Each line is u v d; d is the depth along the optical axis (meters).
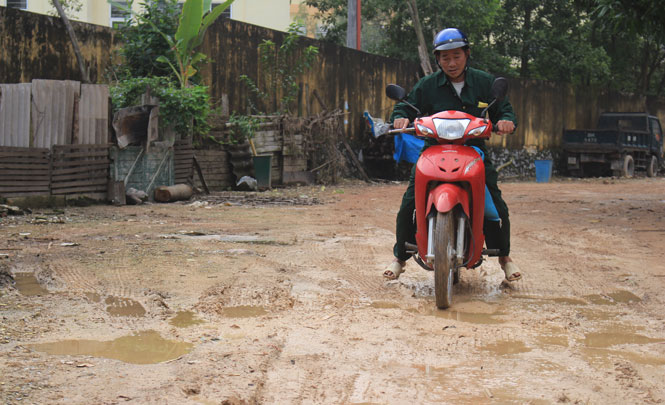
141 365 3.37
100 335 3.89
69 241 7.33
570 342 3.94
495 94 4.71
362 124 21.88
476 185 4.52
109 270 5.74
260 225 9.08
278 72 18.66
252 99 18.25
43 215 9.83
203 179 14.48
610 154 26.03
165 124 12.81
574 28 29.56
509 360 3.58
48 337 3.82
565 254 7.04
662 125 33.66
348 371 3.36
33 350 3.56
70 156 11.14
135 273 5.64
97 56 14.64
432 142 4.93
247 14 24.98
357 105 21.77
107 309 4.50
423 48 21.72
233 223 9.27
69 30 13.65
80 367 3.30
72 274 5.57
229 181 15.79
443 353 3.68
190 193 13.17
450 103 5.00
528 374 3.36
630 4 10.32
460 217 4.60
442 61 4.91
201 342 3.79
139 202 11.92
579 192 16.89
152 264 6.04
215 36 17.06
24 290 4.99
